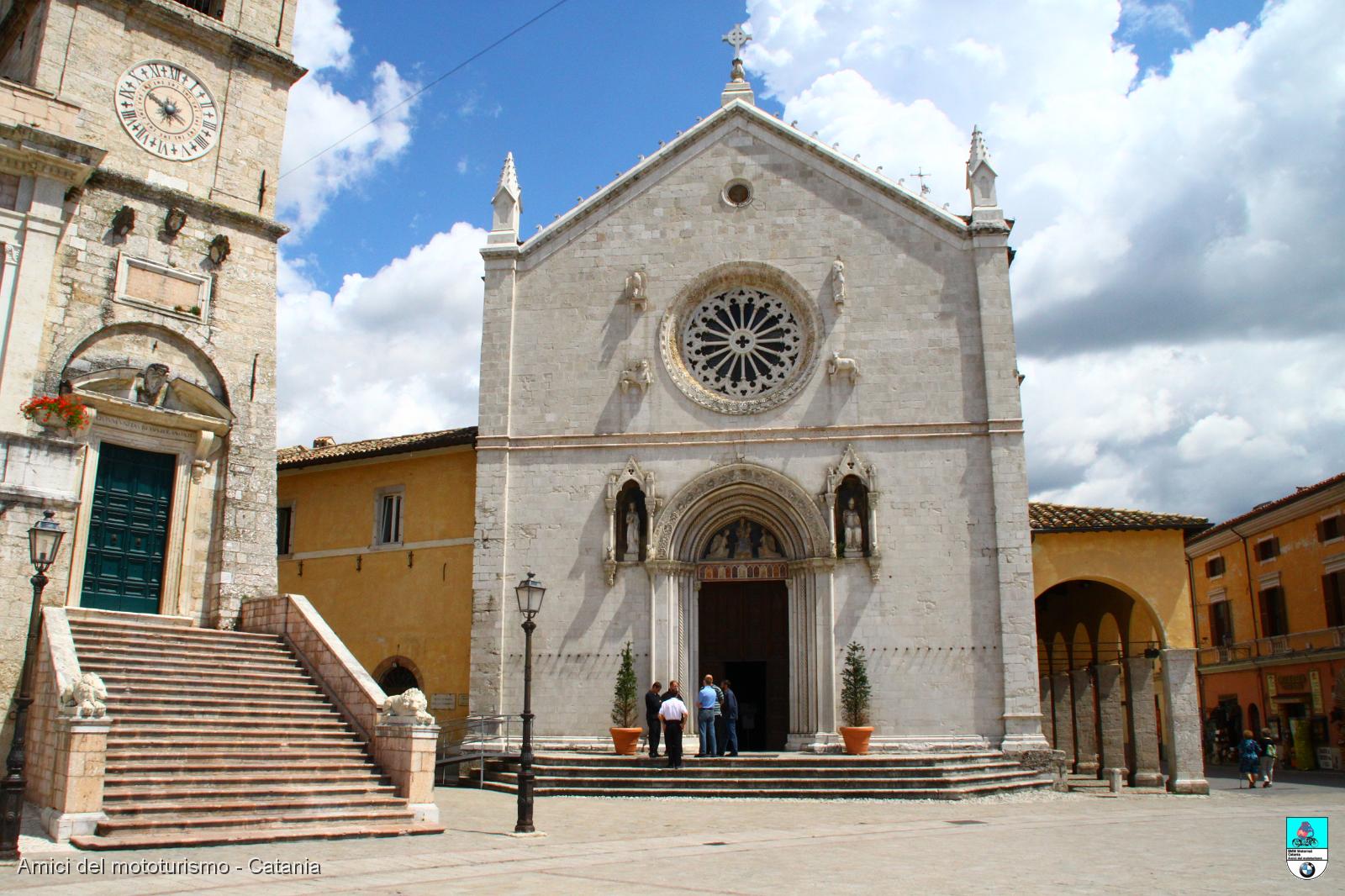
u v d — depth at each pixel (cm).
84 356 2695
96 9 2886
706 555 3431
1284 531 5134
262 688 2477
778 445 3334
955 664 3131
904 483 3259
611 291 3525
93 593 2631
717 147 3594
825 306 3419
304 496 4059
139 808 1875
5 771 2100
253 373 3027
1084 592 4006
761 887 1416
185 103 3033
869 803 2642
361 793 2170
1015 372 3278
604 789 2811
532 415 3459
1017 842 1912
